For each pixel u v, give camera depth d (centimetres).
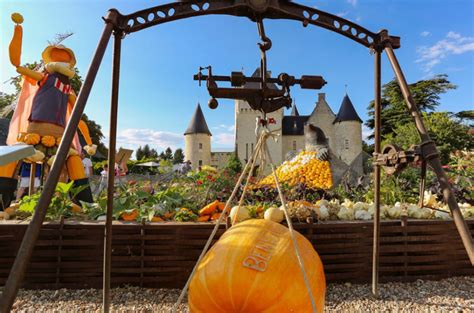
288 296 157
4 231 281
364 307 253
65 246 289
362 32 242
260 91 208
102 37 183
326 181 591
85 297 270
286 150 5219
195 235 296
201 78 214
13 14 436
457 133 3134
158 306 252
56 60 486
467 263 326
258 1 205
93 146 538
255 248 168
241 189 496
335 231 310
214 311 161
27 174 562
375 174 272
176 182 781
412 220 325
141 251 291
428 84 4359
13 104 530
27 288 282
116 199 353
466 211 390
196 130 5516
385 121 4400
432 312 241
